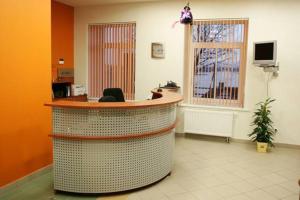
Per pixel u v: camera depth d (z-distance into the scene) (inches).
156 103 128.0
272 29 206.5
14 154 133.9
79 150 124.0
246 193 133.3
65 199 124.0
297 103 205.3
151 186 138.4
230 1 214.8
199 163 173.5
